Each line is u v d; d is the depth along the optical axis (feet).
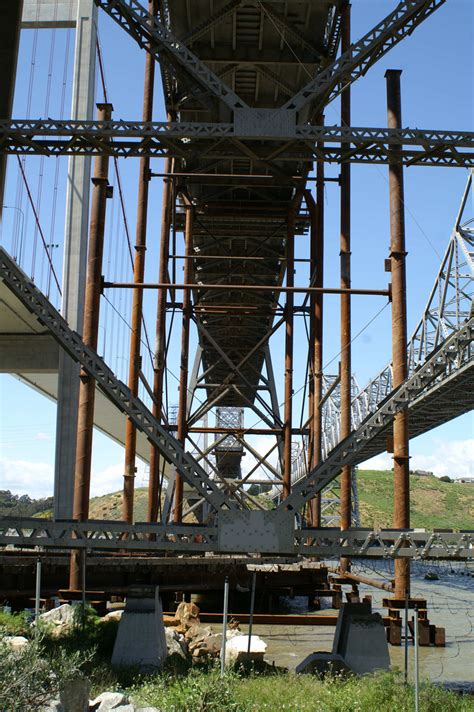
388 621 74.49
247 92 94.27
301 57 86.43
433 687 44.34
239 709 35.83
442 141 57.47
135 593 53.21
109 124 56.59
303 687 43.27
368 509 486.79
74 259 119.65
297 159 59.82
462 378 127.34
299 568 103.65
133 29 61.05
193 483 52.13
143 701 37.65
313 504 106.63
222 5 79.82
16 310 123.75
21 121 56.44
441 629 74.02
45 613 65.36
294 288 86.58
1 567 75.87
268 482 111.24
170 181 103.30
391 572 165.17
